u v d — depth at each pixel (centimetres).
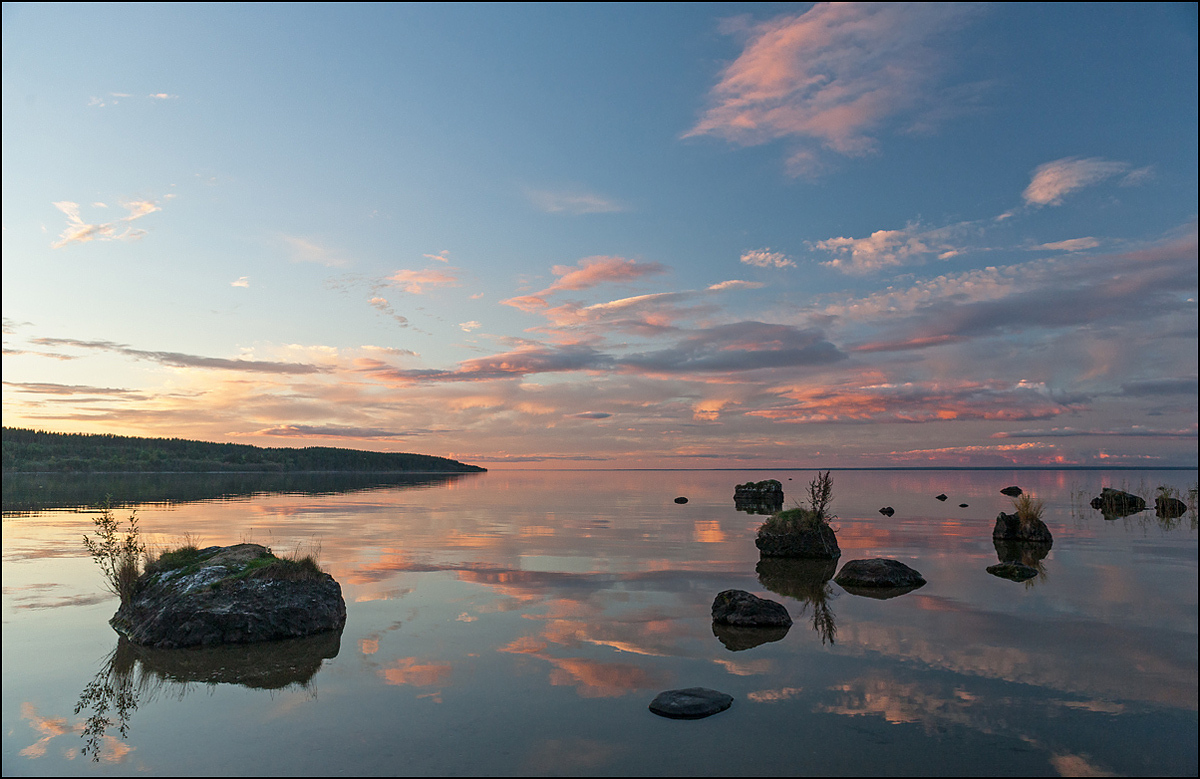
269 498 5194
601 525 3188
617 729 791
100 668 1026
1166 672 990
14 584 1623
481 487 8200
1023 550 2255
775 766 700
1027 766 700
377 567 1920
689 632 1221
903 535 2714
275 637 1179
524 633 1214
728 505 4669
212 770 694
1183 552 2172
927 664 1032
